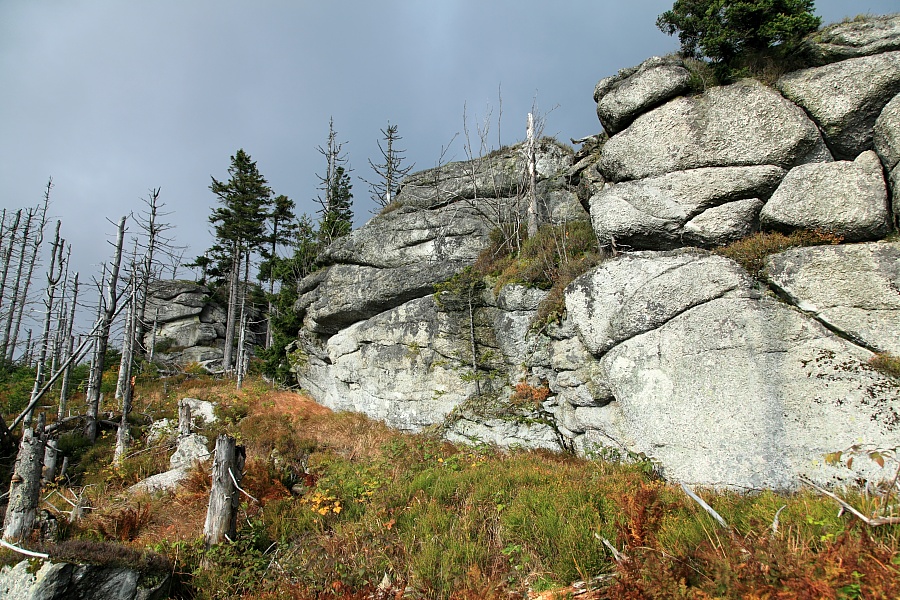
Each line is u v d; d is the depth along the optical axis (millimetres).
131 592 6945
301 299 23016
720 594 4535
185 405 16797
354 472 11320
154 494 11828
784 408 8906
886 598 3953
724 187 11047
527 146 19766
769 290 9734
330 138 39938
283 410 19234
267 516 9273
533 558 6793
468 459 11695
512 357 15133
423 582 6609
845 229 9758
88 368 26234
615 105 12703
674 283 10445
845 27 10891
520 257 16422
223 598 7270
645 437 10453
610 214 12359
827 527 5375
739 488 8945
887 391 8078
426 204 22438
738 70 11727
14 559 6887
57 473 14781
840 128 10375
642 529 6160
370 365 18688
